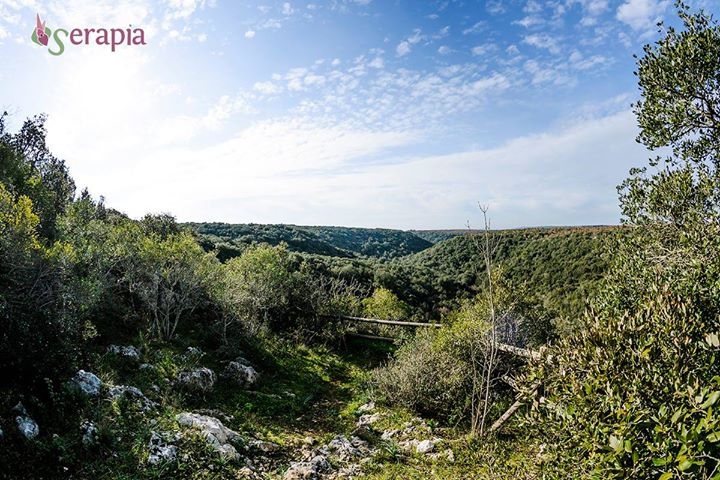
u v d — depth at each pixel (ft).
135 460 24.44
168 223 88.48
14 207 30.35
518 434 31.65
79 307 35.45
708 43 22.18
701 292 16.65
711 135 23.63
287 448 31.50
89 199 69.62
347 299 78.59
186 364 40.50
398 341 56.44
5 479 19.97
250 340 55.62
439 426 35.99
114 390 30.50
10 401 24.35
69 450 23.49
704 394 10.34
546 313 51.08
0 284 29.40
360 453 30.71
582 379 13.65
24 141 58.49
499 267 44.14
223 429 30.07
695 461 9.32
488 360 37.04
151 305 47.93
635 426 11.22
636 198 27.25
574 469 13.20
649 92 25.17
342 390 50.01
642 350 12.51
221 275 58.08
